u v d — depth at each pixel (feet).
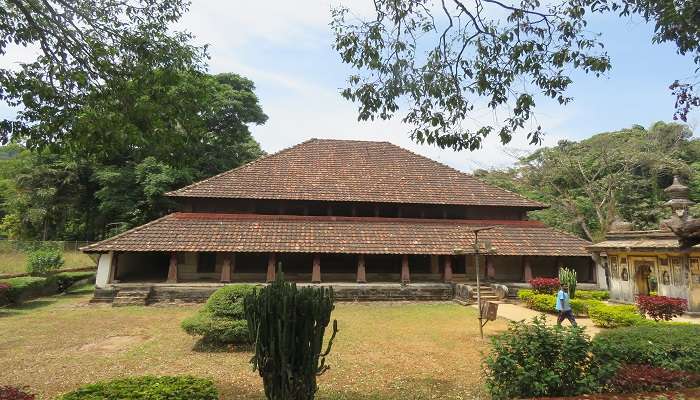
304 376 17.13
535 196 128.16
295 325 17.30
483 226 68.74
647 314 41.65
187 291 55.26
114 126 24.32
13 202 103.65
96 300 53.78
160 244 55.83
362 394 23.39
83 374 26.58
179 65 26.53
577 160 117.19
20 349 32.53
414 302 58.65
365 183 71.31
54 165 99.45
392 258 68.08
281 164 73.82
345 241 60.75
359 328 41.37
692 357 19.49
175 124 27.22
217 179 68.03
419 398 22.76
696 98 19.02
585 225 113.80
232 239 58.49
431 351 32.65
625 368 18.48
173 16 27.04
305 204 66.59
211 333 32.24
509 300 59.57
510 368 18.30
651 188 114.83
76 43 24.80
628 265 51.83
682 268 44.34
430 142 25.13
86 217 114.42
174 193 63.26
